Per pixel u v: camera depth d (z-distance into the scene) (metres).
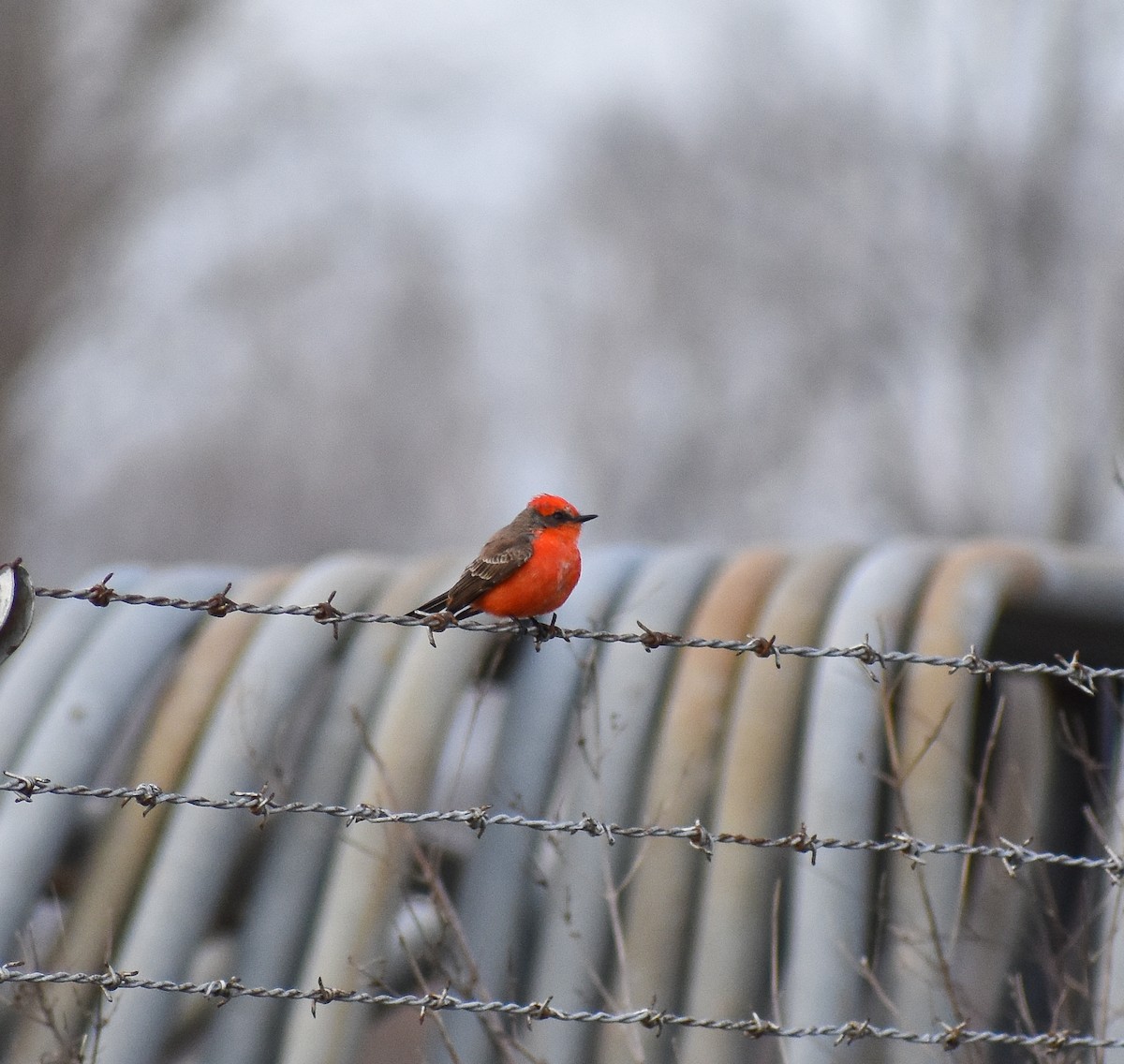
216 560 54.88
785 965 12.61
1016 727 16.03
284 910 12.65
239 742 12.92
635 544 15.49
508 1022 12.19
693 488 49.12
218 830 12.65
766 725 12.84
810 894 11.88
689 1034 11.88
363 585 14.61
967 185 43.78
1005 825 13.66
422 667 13.42
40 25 33.44
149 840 12.87
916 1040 7.89
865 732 12.27
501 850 12.77
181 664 14.23
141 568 15.59
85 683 13.55
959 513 43.28
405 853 11.27
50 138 33.97
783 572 14.33
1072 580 13.66
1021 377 43.09
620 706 13.24
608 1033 12.18
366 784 12.86
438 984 13.33
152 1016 11.83
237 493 54.06
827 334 45.41
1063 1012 10.98
